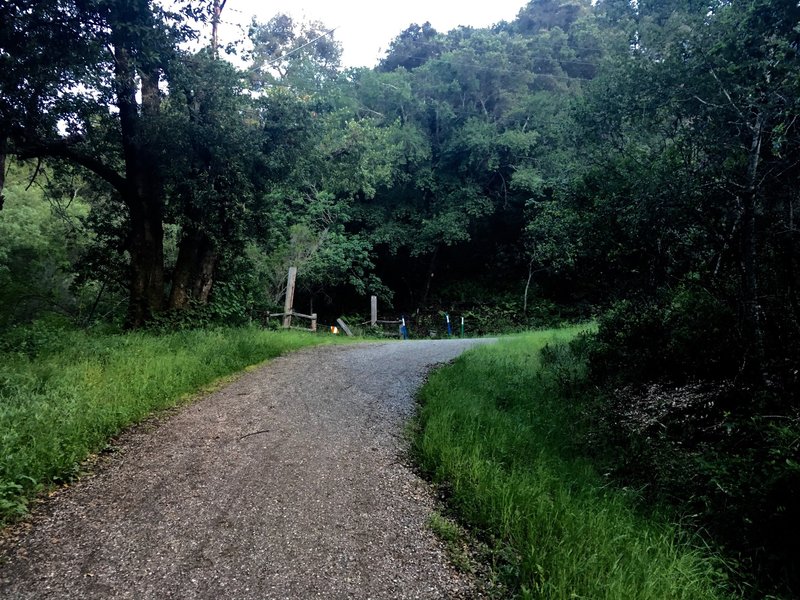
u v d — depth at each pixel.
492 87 31.33
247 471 4.89
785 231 5.64
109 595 3.00
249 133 12.12
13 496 3.96
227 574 3.28
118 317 14.18
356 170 17.02
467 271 37.00
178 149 11.26
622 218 7.43
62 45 8.65
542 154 28.28
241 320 15.04
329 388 8.39
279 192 14.99
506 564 3.62
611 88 8.35
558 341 12.94
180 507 4.12
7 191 20.75
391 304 32.62
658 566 3.59
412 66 41.44
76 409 5.64
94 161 11.62
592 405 7.64
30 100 9.00
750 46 5.52
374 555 3.64
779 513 4.05
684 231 7.09
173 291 12.61
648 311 8.47
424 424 6.69
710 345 6.91
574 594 3.13
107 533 3.69
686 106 6.62
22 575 3.14
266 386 8.27
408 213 32.53
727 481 4.61
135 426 5.96
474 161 29.94
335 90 28.94
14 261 20.45
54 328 10.38
